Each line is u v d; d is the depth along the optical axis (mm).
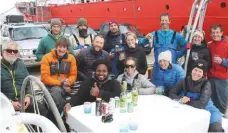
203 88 3275
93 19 16672
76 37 5410
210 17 9133
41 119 2410
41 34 9711
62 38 4074
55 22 4793
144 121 2678
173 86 3855
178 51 4820
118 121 2645
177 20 10562
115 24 5051
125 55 4531
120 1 13938
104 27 10125
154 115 2846
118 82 3557
